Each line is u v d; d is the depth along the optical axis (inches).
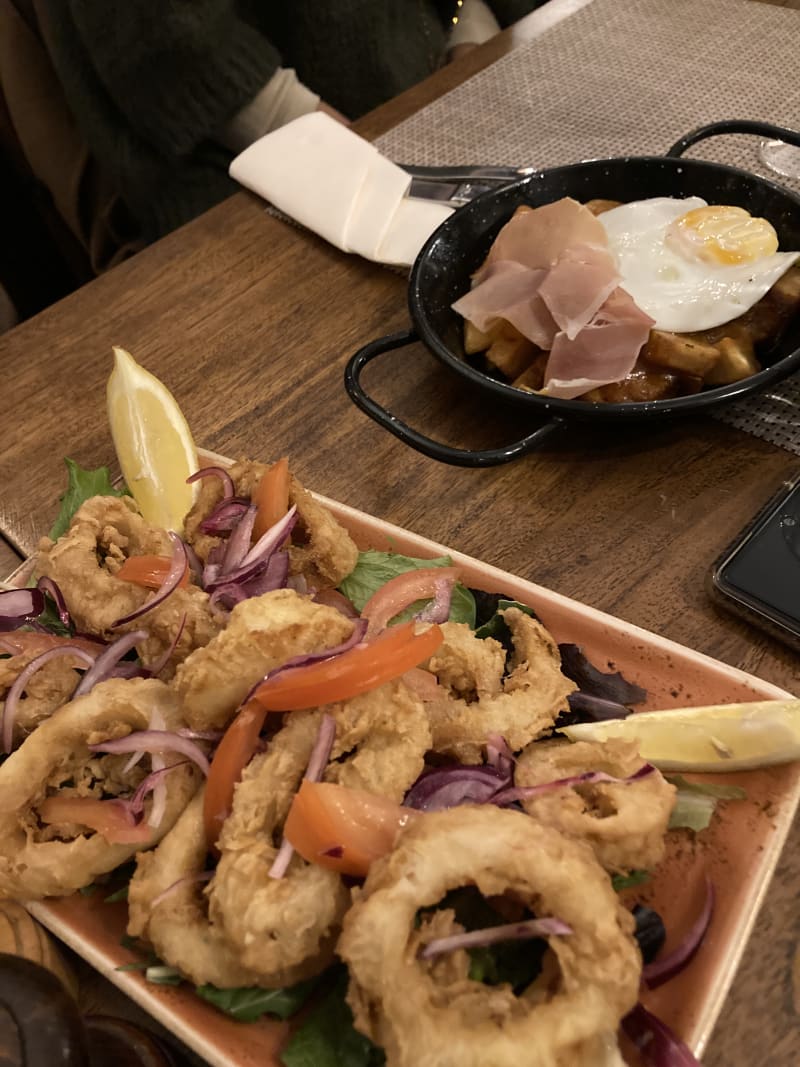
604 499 15.1
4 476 17.6
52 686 11.7
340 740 9.8
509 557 14.6
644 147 21.9
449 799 9.8
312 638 10.2
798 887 10.0
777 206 16.5
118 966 9.5
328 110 28.7
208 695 10.1
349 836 8.9
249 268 21.4
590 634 11.8
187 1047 9.6
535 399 14.1
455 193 21.2
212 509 13.6
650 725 10.4
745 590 12.4
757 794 9.9
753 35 24.3
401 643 10.1
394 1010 7.8
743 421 15.7
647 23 25.8
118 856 10.1
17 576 14.2
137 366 15.1
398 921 8.0
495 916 9.1
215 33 26.4
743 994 9.3
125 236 33.4
